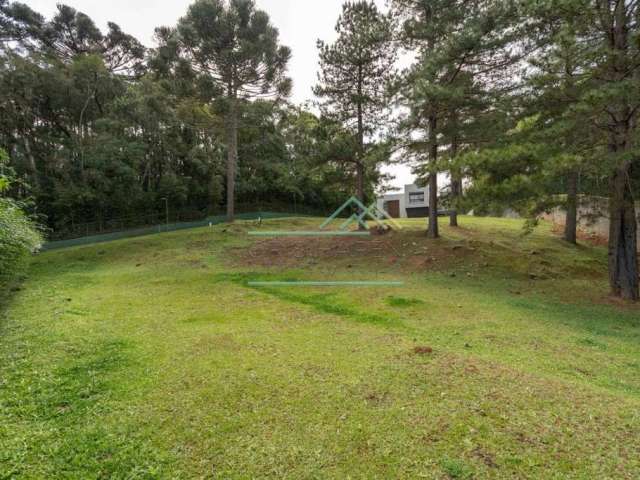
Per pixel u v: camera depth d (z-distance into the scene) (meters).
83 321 5.34
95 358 3.92
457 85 9.76
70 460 2.29
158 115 19.56
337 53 12.54
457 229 13.56
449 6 10.22
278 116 23.91
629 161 5.91
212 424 2.68
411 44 11.73
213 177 22.19
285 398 3.04
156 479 2.13
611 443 2.41
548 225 14.98
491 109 10.08
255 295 7.27
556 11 6.28
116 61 24.97
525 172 6.92
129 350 4.16
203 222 19.25
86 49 23.84
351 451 2.37
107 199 18.14
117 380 3.38
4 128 16.62
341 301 6.73
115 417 2.77
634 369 3.73
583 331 4.98
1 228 4.93
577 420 2.68
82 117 19.55
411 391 3.14
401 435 2.52
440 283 8.07
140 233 17.33
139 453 2.36
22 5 20.92
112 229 18.06
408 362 3.79
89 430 2.59
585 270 8.86
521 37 8.30
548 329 5.02
